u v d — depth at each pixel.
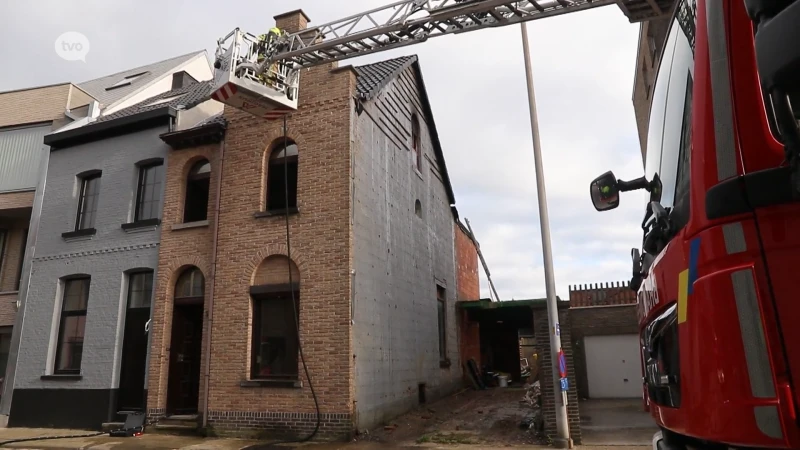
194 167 14.15
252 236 12.42
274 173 13.09
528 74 11.54
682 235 2.12
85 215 15.39
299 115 12.68
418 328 15.88
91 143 15.60
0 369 16.67
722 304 1.73
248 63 11.12
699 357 1.82
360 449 9.95
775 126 1.76
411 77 17.67
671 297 2.30
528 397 15.44
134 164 14.76
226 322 12.17
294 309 11.39
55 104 17.47
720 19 1.96
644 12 8.43
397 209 15.16
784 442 1.56
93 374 13.70
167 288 13.23
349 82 12.49
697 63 2.07
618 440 10.18
